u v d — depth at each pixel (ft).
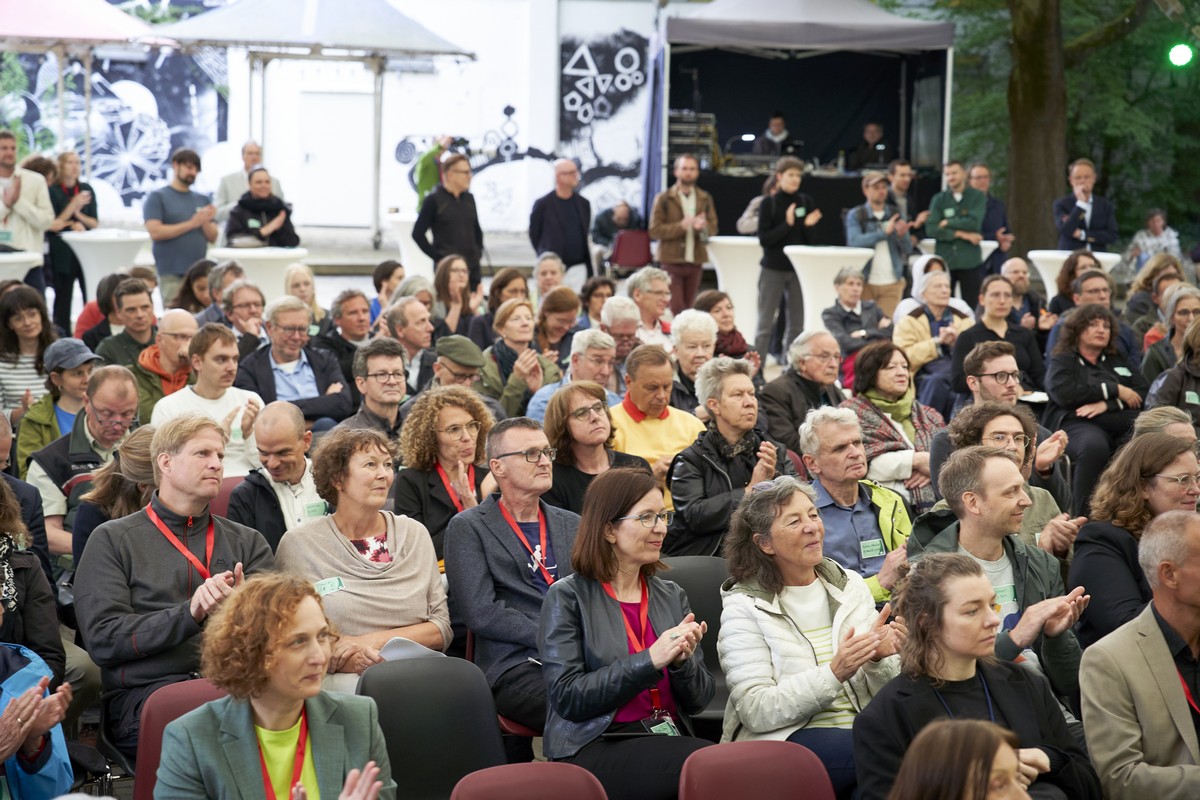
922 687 11.51
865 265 40.93
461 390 17.35
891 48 50.70
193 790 10.41
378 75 62.54
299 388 24.67
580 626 12.94
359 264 58.29
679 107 59.72
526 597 14.93
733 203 52.26
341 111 74.23
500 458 15.17
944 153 53.83
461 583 14.89
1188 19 56.85
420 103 74.28
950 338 27.63
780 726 12.81
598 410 17.43
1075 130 68.44
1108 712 12.09
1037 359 26.61
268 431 16.65
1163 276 33.06
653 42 53.62
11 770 11.97
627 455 18.08
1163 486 14.37
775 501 13.39
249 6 56.54
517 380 24.03
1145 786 11.73
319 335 26.48
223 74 73.51
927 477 19.58
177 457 14.25
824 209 52.08
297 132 74.33
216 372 20.85
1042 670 13.98
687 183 43.14
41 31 54.19
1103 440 23.24
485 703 12.55
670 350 28.53
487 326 29.96
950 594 11.42
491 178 74.90
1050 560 14.73
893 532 16.85
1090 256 33.35
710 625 15.56
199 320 29.63
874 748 11.34
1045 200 54.49
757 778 10.89
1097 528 14.58
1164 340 26.84
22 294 23.35
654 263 47.01
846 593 13.71
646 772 12.16
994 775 7.99
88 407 18.54
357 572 14.85
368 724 11.07
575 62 73.97
